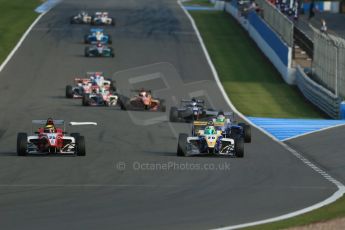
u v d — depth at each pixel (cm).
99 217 6141
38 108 14575
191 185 7781
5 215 6175
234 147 9675
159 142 10969
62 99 15912
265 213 6391
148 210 6469
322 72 17250
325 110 15350
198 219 6106
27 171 8456
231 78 19288
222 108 15600
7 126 12431
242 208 6619
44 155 9525
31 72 19362
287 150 10481
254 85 18538
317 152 10331
